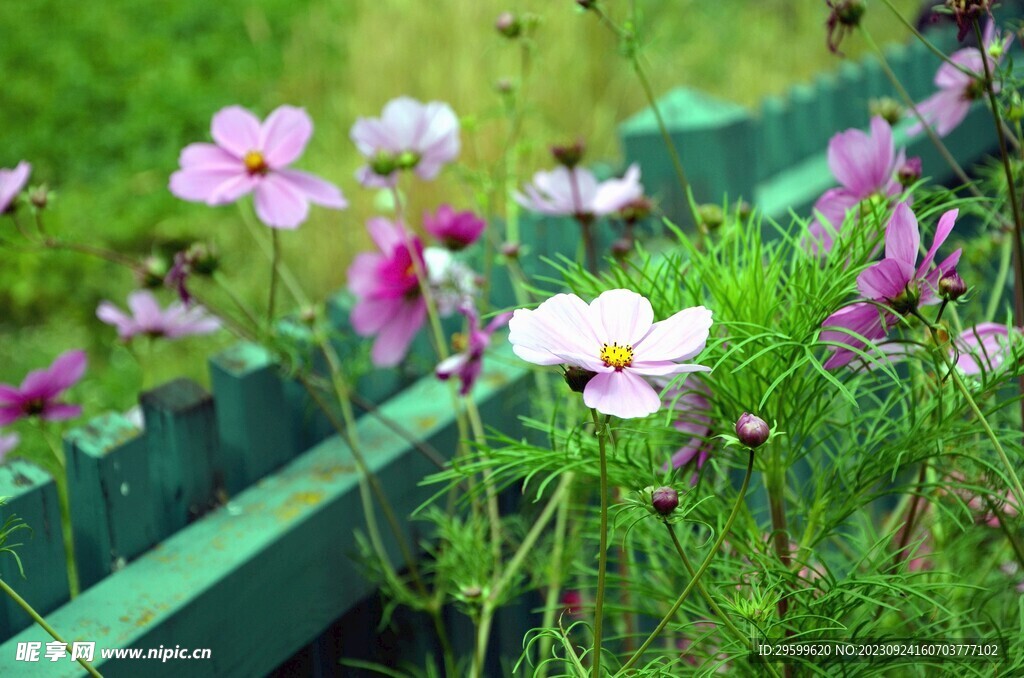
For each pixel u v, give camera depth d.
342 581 1.13
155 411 1.09
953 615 0.88
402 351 1.22
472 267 1.42
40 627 0.99
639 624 1.19
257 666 1.06
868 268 0.81
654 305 0.91
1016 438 0.95
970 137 2.13
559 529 1.11
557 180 1.21
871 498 0.91
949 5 0.90
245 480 1.15
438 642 1.22
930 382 0.94
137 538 1.07
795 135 2.01
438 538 1.23
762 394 0.88
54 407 1.16
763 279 0.89
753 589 0.86
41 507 1.00
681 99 1.67
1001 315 1.36
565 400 1.18
